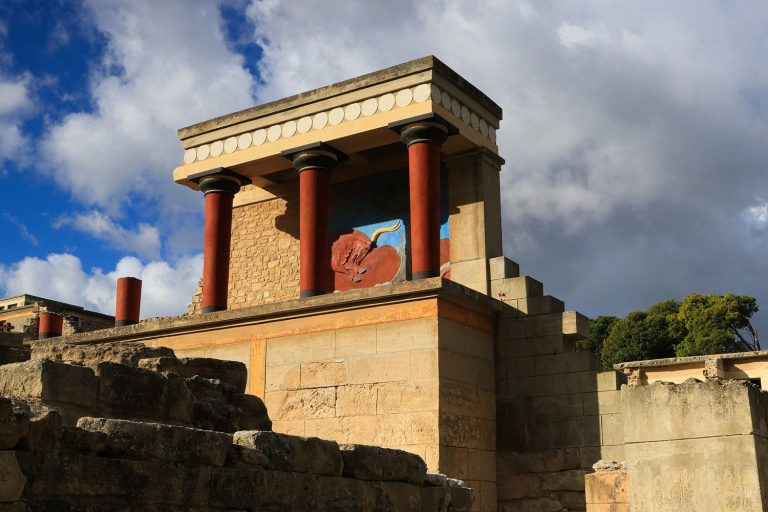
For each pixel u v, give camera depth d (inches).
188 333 794.8
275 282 954.7
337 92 840.9
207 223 908.0
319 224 834.8
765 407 404.8
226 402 415.5
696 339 2074.3
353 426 685.3
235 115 909.2
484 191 814.5
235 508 305.9
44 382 310.5
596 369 709.9
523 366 734.5
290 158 870.4
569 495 685.9
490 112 863.1
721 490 387.2
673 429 404.8
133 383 345.4
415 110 783.1
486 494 695.1
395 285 692.1
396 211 890.1
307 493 338.6
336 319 719.7
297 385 722.2
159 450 283.7
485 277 778.8
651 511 401.1
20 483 242.1
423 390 663.1
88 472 261.1
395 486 388.8
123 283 950.4
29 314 1491.1
